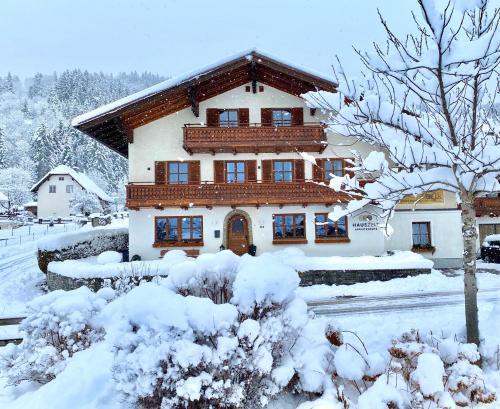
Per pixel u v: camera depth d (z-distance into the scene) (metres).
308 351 6.14
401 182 6.66
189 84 18.50
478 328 7.41
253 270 6.14
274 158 20.98
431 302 12.23
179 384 5.02
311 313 7.29
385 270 16.44
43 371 7.17
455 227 21.20
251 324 5.52
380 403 5.12
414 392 5.67
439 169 6.72
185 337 5.30
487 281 15.62
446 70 5.62
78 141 96.50
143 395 5.06
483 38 5.13
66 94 156.50
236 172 21.05
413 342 6.64
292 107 21.09
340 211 7.34
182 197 19.97
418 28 6.03
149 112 20.22
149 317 5.36
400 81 6.14
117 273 15.84
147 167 20.50
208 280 7.18
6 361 7.55
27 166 86.19
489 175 6.50
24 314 11.10
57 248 19.19
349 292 14.66
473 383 5.71
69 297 7.94
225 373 5.27
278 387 5.68
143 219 20.39
